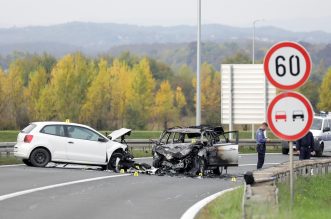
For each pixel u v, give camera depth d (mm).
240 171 71562
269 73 31859
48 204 38250
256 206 32156
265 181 40406
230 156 64625
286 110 31969
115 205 38531
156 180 56031
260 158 69750
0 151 77438
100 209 36688
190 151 62062
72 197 41875
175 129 65375
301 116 31922
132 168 65375
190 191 47438
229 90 115750
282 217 30891
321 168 61812
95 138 66562
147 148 101750
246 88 115500
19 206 37156
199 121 94812
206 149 62812
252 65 115125
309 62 31641
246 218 30938
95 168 69500
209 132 64500
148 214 35094
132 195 43938
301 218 31688
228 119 116062
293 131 31969
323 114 104500
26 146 64562
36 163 64812
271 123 32062
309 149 70000
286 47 31781
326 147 101938
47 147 64875
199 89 94938
